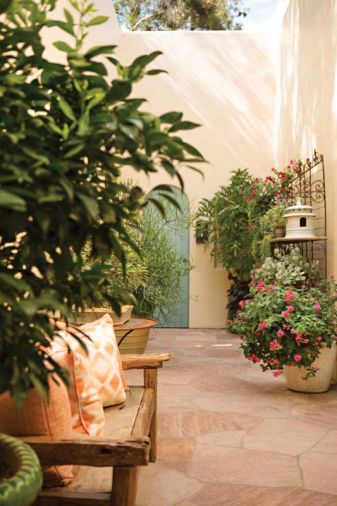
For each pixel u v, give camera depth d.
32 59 1.06
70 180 1.05
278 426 3.72
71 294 1.18
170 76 8.82
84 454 1.53
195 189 8.73
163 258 6.33
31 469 1.11
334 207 5.36
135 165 1.02
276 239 6.29
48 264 1.14
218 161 8.77
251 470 2.94
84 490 1.66
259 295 4.78
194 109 8.82
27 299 0.96
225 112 8.82
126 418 2.39
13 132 0.97
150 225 6.27
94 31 6.14
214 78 8.84
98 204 1.04
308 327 4.41
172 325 8.77
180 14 11.36
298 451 3.24
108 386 2.53
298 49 6.96
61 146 1.04
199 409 4.14
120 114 0.98
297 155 7.02
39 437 1.60
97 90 1.01
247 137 8.82
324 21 5.70
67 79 1.07
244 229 7.69
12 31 1.02
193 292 8.73
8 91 0.99
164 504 2.51
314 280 5.69
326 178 5.64
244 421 3.83
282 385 4.95
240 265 7.90
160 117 1.04
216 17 11.38
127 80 1.00
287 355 4.53
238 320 4.88
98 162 1.07
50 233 1.10
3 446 1.25
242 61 8.82
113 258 4.90
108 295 1.20
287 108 7.68
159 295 6.31
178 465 3.00
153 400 2.91
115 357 2.65
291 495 2.62
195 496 2.60
